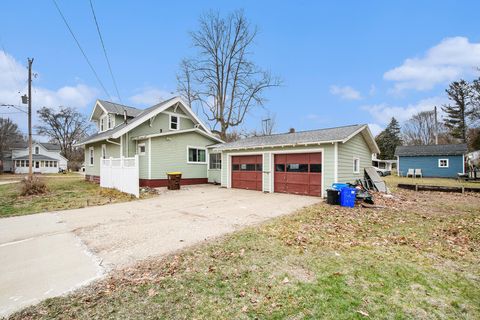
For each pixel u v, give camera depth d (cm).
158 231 548
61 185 1520
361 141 1352
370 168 1397
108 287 304
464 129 3472
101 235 523
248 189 1391
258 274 333
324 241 474
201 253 411
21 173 3847
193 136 1664
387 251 421
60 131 4803
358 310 252
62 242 480
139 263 377
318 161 1105
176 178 1377
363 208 816
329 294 281
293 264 365
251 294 283
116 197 1044
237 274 334
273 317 242
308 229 558
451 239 487
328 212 750
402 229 563
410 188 1441
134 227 583
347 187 867
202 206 860
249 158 1392
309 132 1362
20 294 290
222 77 2481
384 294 282
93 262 382
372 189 1282
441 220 650
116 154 1550
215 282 313
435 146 2783
